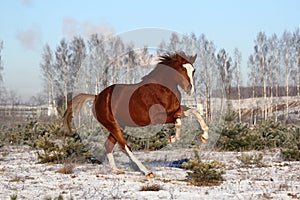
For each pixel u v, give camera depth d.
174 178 9.62
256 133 17.19
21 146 18.72
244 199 7.28
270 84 46.28
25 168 11.57
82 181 9.29
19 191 8.08
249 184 8.96
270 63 48.38
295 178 9.81
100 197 7.52
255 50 49.34
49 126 16.86
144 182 9.12
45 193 7.88
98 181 9.27
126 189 8.32
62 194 7.79
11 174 10.41
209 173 9.18
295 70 48.00
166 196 7.58
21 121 29.23
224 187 8.59
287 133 17.94
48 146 13.06
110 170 10.72
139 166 9.91
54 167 11.74
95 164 12.14
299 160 13.27
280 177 9.95
